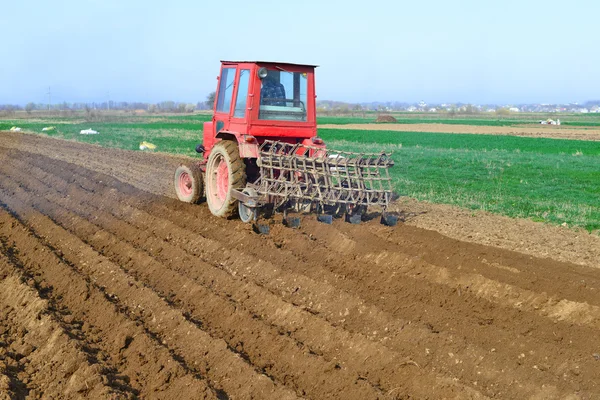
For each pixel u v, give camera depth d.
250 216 10.38
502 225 11.66
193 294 7.98
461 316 6.92
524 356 6.07
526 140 42.12
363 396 5.53
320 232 10.12
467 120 96.88
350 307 7.27
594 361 5.80
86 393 5.69
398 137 43.94
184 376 5.94
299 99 10.97
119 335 6.77
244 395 5.70
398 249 9.15
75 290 8.18
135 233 10.68
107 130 43.38
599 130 59.72
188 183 12.95
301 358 6.20
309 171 9.99
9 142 28.70
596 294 7.25
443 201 14.36
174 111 129.75
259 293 7.80
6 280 8.57
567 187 17.36
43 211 12.79
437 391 5.59
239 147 10.55
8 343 6.93
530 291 7.44
